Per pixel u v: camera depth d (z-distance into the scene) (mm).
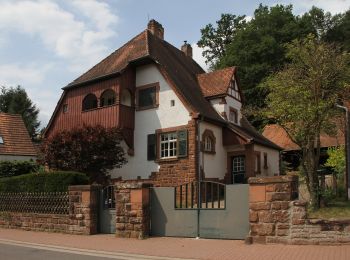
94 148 22484
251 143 25766
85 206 16094
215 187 24094
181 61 31266
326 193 19453
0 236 16312
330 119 19750
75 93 27328
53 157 22688
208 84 28375
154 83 25422
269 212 12188
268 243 12102
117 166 24141
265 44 45531
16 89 62562
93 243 13781
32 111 61781
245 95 44312
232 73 28250
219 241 13047
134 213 14633
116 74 25125
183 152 23703
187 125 23812
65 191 17359
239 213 13125
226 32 56375
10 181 19609
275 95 19266
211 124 25344
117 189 15102
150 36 29172
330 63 18797
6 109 61094
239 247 11883
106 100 27297
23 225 18375
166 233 14461
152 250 12125
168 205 14531
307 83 18688
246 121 32281
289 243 11859
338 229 11594
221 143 26438
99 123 24547
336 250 10883
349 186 19547
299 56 19766
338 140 32031
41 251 12562
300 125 18469
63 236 15820
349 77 18891
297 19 50031
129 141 25406
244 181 26297
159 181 24312
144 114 25531
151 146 24984
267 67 44219
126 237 14703
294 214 11906
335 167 24203
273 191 12203
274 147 31812
